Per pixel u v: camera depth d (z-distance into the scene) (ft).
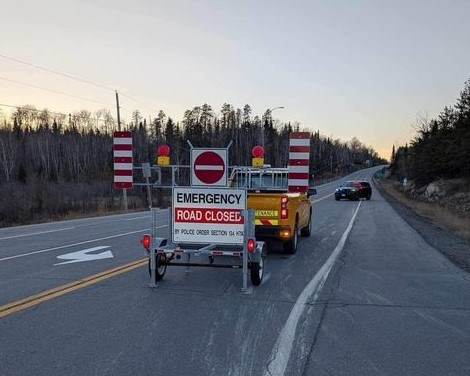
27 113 347.36
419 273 31.24
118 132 45.96
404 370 15.10
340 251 40.55
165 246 26.99
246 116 406.41
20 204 100.99
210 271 30.81
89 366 15.07
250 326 19.35
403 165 354.54
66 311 21.12
